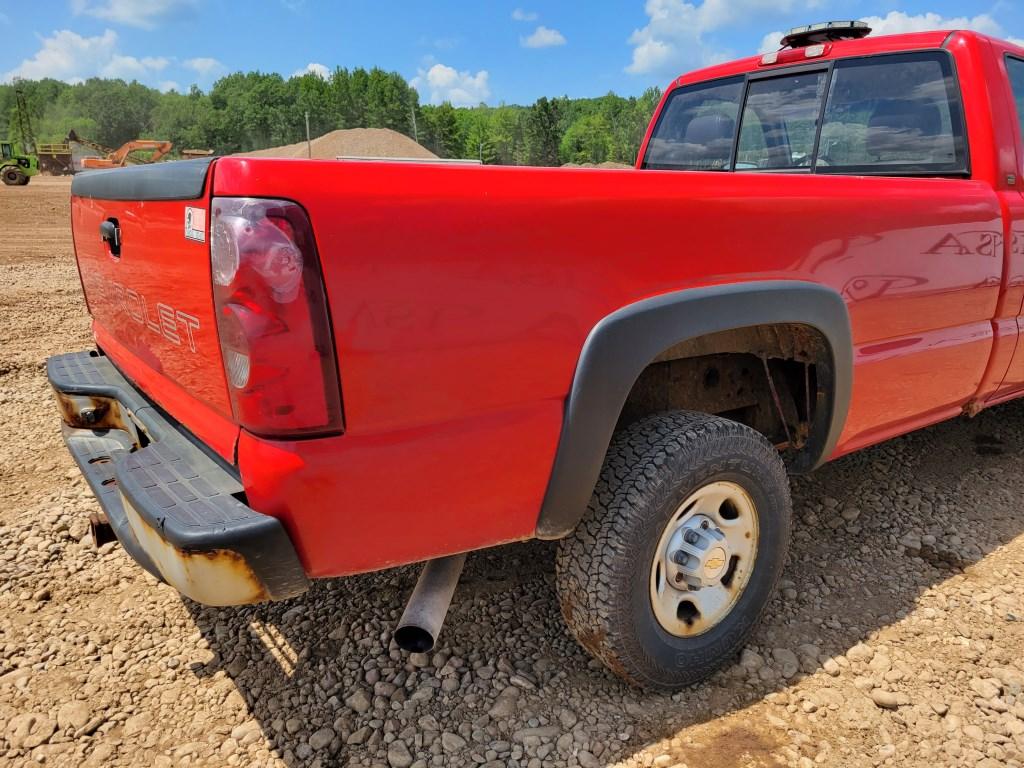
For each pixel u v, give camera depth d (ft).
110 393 8.46
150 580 9.75
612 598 6.77
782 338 8.29
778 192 7.35
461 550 6.20
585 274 6.11
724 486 7.45
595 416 6.31
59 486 12.55
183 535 5.11
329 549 5.56
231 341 5.19
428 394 5.58
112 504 7.01
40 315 26.61
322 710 7.48
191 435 6.84
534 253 5.83
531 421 6.08
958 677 7.86
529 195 5.79
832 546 10.50
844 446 8.97
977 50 10.12
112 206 7.41
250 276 4.97
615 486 6.82
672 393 8.51
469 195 5.53
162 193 5.87
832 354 8.04
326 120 471.21
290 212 4.94
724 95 13.04
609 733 7.13
